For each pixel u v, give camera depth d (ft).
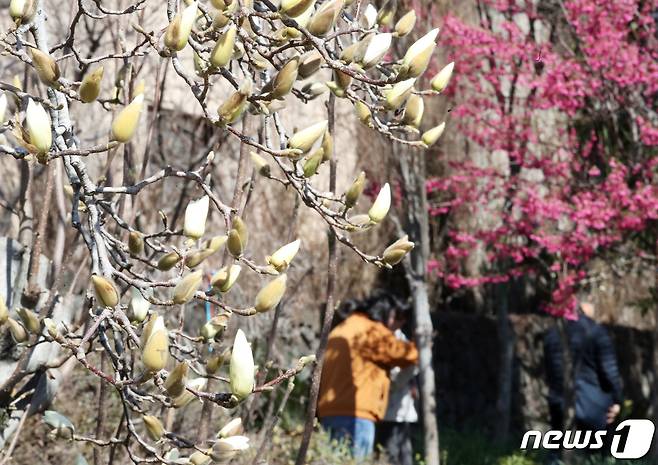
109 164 12.40
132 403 7.69
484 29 39.63
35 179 17.54
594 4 37.01
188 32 7.82
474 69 38.52
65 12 25.29
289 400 31.63
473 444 40.04
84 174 8.23
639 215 35.58
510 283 49.90
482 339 47.21
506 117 38.34
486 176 39.52
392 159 35.42
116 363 7.78
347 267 43.37
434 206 40.16
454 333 46.83
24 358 10.61
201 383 8.25
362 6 11.53
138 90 10.14
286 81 8.13
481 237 38.96
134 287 7.91
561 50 41.96
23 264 12.00
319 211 8.93
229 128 8.11
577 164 38.09
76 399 22.58
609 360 37.32
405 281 45.44
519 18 45.73
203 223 8.05
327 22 8.20
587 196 35.94
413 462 35.70
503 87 45.34
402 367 29.53
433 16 37.14
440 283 48.34
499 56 37.78
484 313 49.78
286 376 8.61
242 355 7.22
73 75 18.07
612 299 51.01
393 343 29.35
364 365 29.27
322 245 41.75
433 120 39.45
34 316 8.32
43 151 7.39
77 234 12.22
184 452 14.75
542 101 37.91
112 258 8.88
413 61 8.45
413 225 32.91
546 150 40.50
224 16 8.24
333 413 29.12
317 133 8.51
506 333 42.83
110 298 7.23
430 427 32.19
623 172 36.19
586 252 36.70
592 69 37.11
